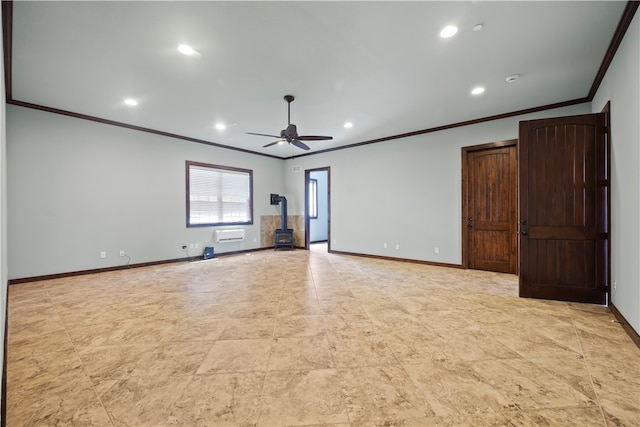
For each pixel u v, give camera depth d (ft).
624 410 5.11
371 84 12.07
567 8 7.68
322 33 8.71
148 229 18.38
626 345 7.50
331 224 24.08
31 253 14.14
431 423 4.84
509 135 15.47
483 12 7.83
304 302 11.08
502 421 4.88
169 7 7.52
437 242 18.10
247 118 16.28
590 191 10.64
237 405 5.31
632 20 7.89
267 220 26.23
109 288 13.10
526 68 10.82
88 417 5.03
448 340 7.81
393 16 7.97
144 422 4.91
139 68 10.71
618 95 9.30
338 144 22.61
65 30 8.43
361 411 5.14
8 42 8.80
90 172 15.98
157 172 18.84
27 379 6.12
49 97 13.28
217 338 8.02
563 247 11.03
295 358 6.93
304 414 5.07
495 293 12.19
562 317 9.42
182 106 14.43
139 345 7.63
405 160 19.58
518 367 6.49
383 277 15.16
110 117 16.06
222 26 8.34
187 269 17.37
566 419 4.91
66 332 8.42
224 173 23.04
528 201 11.44
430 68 10.82
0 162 5.55
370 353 7.14
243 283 13.99
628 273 8.42
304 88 12.44
